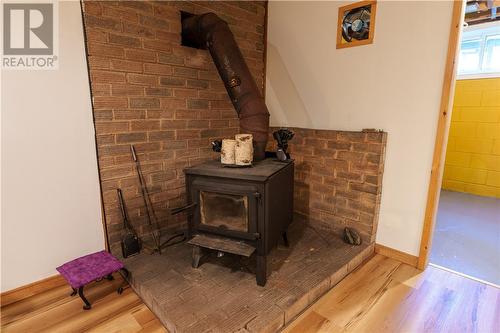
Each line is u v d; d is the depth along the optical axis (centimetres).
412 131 199
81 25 172
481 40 382
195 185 175
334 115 241
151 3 200
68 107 173
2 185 156
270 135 288
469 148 405
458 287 185
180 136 230
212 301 155
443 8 177
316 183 253
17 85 155
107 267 167
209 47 205
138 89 201
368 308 164
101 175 192
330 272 184
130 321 153
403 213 211
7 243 162
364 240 226
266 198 159
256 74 283
